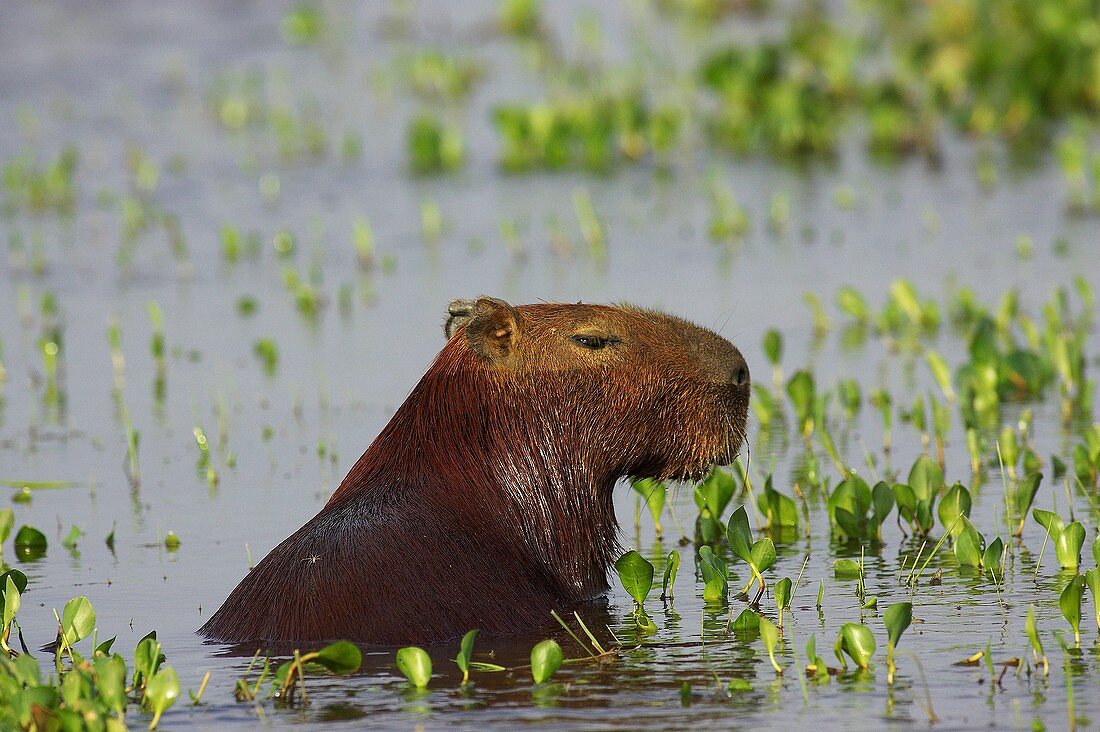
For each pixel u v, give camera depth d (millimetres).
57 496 10789
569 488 8453
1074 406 11945
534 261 17047
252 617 7734
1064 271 15664
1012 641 7406
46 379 13812
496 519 8227
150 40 29469
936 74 22422
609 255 17203
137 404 13016
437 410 8359
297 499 10523
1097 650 7227
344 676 7145
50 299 15250
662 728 6441
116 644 7852
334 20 31156
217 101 24891
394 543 7809
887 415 11086
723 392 8586
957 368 12977
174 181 21047
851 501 9461
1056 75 22438
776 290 15594
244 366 13930
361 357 14039
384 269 17000
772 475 10695
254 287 16672
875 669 7102
